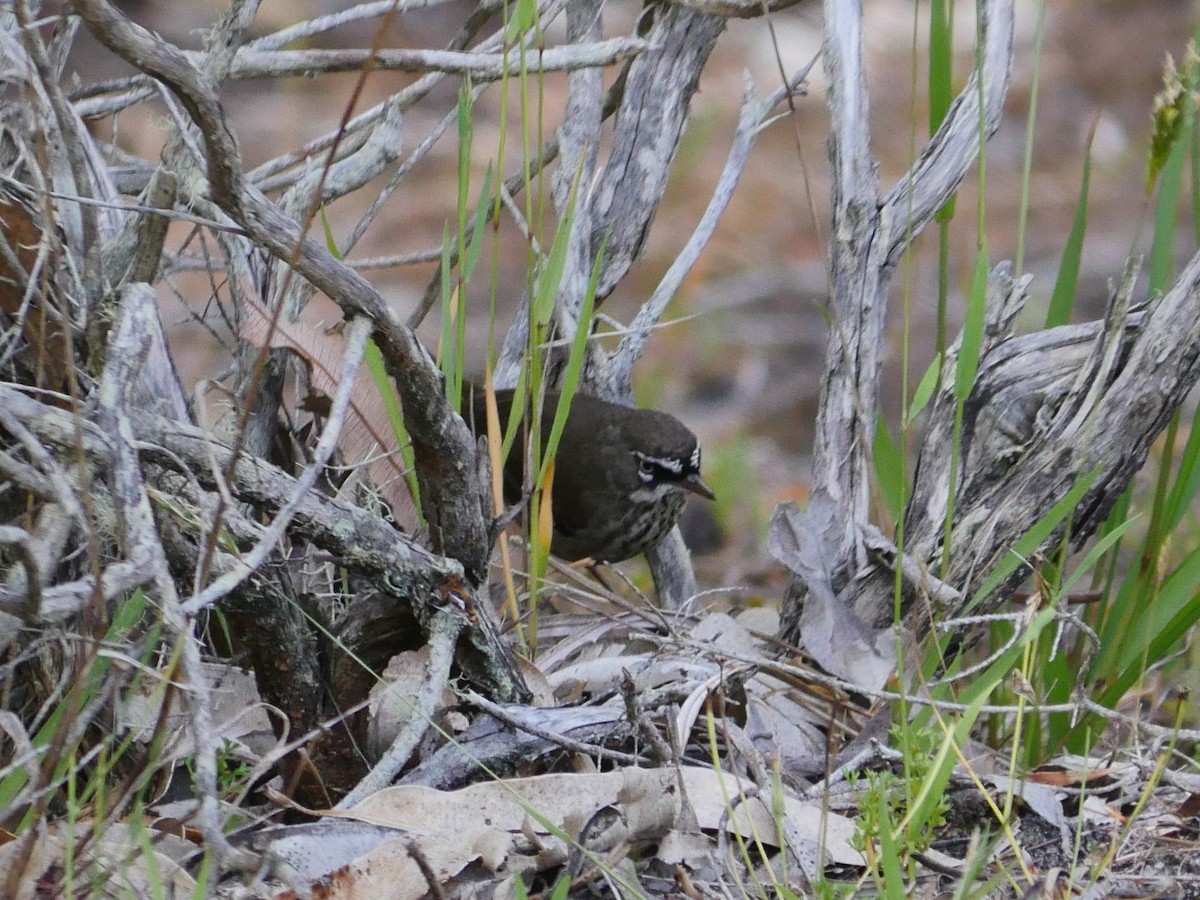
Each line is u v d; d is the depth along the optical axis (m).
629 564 14.05
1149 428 7.76
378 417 7.82
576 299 9.27
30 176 7.02
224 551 6.02
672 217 21.16
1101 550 7.12
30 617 4.69
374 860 5.84
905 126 22.97
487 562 7.13
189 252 15.91
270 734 7.09
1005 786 6.63
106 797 5.91
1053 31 26.31
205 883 4.84
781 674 7.78
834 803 6.64
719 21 9.52
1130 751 7.23
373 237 19.19
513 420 7.56
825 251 7.77
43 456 4.89
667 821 6.21
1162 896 6.06
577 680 7.57
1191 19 26.30
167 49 5.13
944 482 8.16
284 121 20.72
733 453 15.25
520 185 9.93
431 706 6.30
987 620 7.47
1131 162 22.75
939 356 7.47
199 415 6.03
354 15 7.67
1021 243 8.21
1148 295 8.34
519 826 6.19
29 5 7.14
